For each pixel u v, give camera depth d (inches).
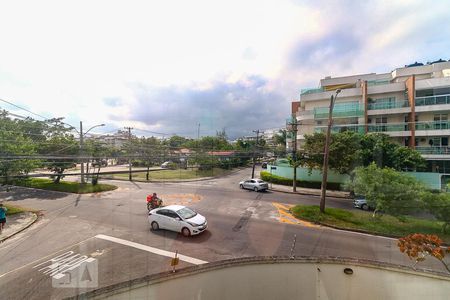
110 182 1289.4
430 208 550.9
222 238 499.8
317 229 566.3
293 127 1194.0
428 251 287.7
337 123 1316.4
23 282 338.6
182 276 233.3
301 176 1209.4
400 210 586.9
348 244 477.7
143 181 1339.8
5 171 777.6
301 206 735.7
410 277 245.6
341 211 698.8
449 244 468.8
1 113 634.2
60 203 807.7
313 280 262.2
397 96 1223.5
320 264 265.0
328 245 472.1
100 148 1025.5
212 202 831.7
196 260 400.8
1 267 382.0
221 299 246.7
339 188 1087.6
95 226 573.6
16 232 533.3
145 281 217.8
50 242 478.9
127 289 211.3
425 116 1155.9
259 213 697.6
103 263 389.7
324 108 1315.2
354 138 991.0
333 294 259.4
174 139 2253.9
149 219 559.2
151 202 705.0
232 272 253.4
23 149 787.4
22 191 1018.1
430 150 1082.1
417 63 1419.8
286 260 266.7
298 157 1055.6
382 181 608.7
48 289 321.7
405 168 979.9
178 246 457.1
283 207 772.6
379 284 251.9
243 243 474.9
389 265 254.4
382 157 953.5
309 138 1045.8
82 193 969.5
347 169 946.1
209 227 568.4
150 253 426.3
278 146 1907.0
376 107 1227.9
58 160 999.0
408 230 549.0
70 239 493.4
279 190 1084.5
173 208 546.9
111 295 205.2
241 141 2374.5
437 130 1085.1
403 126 1137.4
